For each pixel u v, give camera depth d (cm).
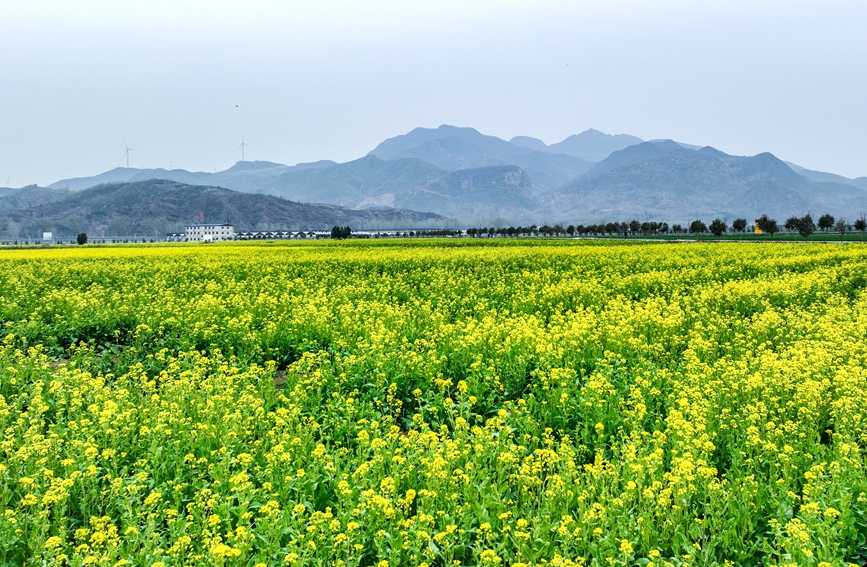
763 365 1132
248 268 3231
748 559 617
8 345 1477
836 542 589
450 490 685
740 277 2909
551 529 618
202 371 1206
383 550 588
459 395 1048
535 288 2353
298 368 1216
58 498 636
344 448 828
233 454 818
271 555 582
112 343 1723
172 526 638
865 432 861
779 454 744
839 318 1717
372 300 2200
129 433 870
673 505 667
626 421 905
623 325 1486
